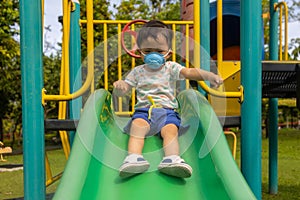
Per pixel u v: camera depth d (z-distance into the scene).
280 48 6.33
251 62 3.35
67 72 3.75
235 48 7.15
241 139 3.37
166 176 2.80
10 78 15.66
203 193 2.65
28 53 3.22
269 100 6.45
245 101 3.35
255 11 3.36
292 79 5.09
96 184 2.72
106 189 2.71
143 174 2.82
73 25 5.33
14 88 16.88
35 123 3.21
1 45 13.62
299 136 20.77
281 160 10.66
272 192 6.34
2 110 17.50
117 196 2.65
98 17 11.55
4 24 13.13
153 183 2.74
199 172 2.86
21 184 7.77
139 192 2.67
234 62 5.52
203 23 4.96
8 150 12.04
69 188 2.37
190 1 5.75
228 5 6.91
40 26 3.28
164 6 15.67
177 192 2.68
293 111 32.12
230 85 5.48
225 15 7.02
